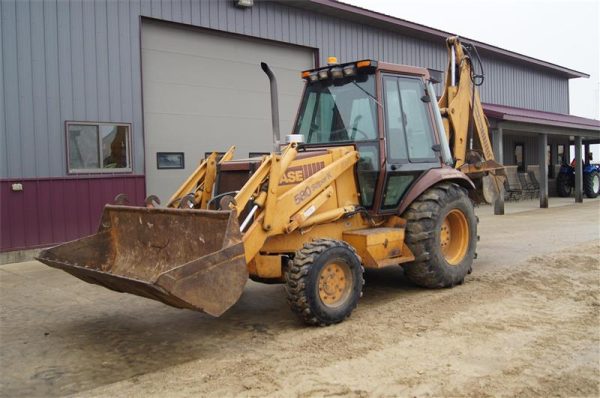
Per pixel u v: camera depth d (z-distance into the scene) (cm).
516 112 1714
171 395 355
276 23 1185
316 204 516
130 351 445
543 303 549
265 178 482
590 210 1550
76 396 360
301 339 456
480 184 768
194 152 1075
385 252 553
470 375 374
